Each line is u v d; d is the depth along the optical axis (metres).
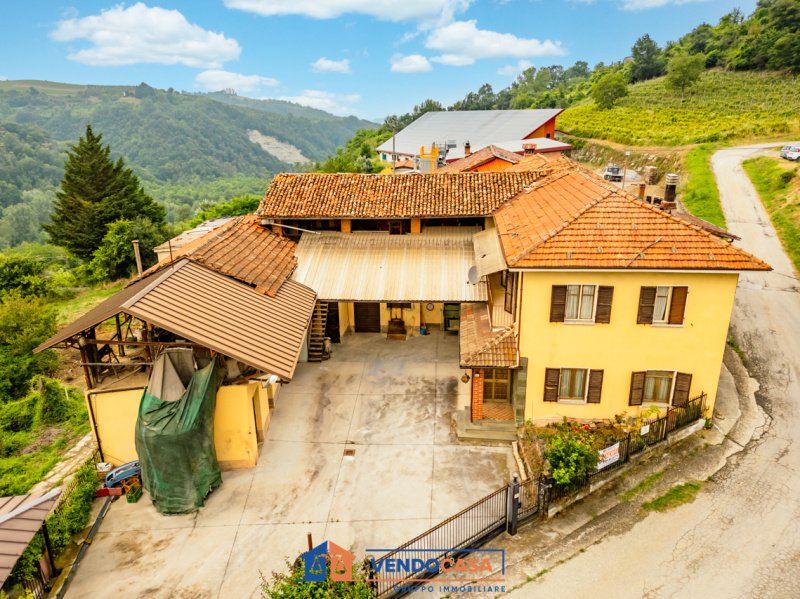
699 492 19.70
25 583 15.88
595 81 154.00
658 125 89.88
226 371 21.19
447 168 52.94
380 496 20.44
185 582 17.14
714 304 21.08
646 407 22.88
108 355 23.58
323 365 29.64
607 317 21.48
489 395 25.61
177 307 19.95
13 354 31.39
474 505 17.41
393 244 30.64
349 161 101.38
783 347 28.61
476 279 26.95
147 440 18.92
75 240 58.56
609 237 21.28
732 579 16.25
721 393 25.23
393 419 24.94
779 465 20.77
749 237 42.69
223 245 26.45
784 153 59.34
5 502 16.06
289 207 30.42
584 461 19.19
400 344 31.92
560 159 34.97
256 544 18.50
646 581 16.38
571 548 17.75
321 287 27.95
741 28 121.44
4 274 49.28
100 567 17.73
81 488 20.27
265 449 23.19
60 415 27.11
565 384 22.92
